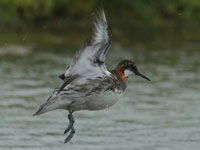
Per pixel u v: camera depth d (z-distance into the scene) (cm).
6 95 1662
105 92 1074
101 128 1419
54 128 1408
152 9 2947
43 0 2688
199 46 2545
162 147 1275
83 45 1002
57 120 1486
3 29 2566
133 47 2480
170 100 1681
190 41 2662
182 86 1836
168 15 2950
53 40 2523
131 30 2795
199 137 1354
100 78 1062
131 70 1152
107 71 1071
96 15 1015
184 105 1628
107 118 1515
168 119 1498
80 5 2809
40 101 1612
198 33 2812
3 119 1452
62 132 1377
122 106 1623
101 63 1038
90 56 1023
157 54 2341
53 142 1299
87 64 1035
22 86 1764
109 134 1369
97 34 1008
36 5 2666
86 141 1316
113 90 1081
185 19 2950
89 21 2784
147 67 2095
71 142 1304
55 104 1062
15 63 2089
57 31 2658
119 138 1340
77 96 1061
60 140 1316
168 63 2170
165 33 2786
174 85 1848
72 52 2333
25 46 2375
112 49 2411
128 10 2955
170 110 1581
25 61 2130
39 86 1772
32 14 2673
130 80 1928
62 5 2762
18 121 1445
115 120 1494
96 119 1505
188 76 1972
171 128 1421
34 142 1290
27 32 2580
